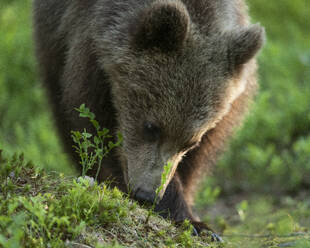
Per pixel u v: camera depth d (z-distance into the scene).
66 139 11.77
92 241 6.88
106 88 10.73
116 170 10.91
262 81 21.22
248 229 11.62
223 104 10.01
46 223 6.73
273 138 19.05
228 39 10.05
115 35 10.12
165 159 9.88
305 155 17.47
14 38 21.67
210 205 16.02
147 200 9.30
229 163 17.92
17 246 5.86
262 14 27.16
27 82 20.70
